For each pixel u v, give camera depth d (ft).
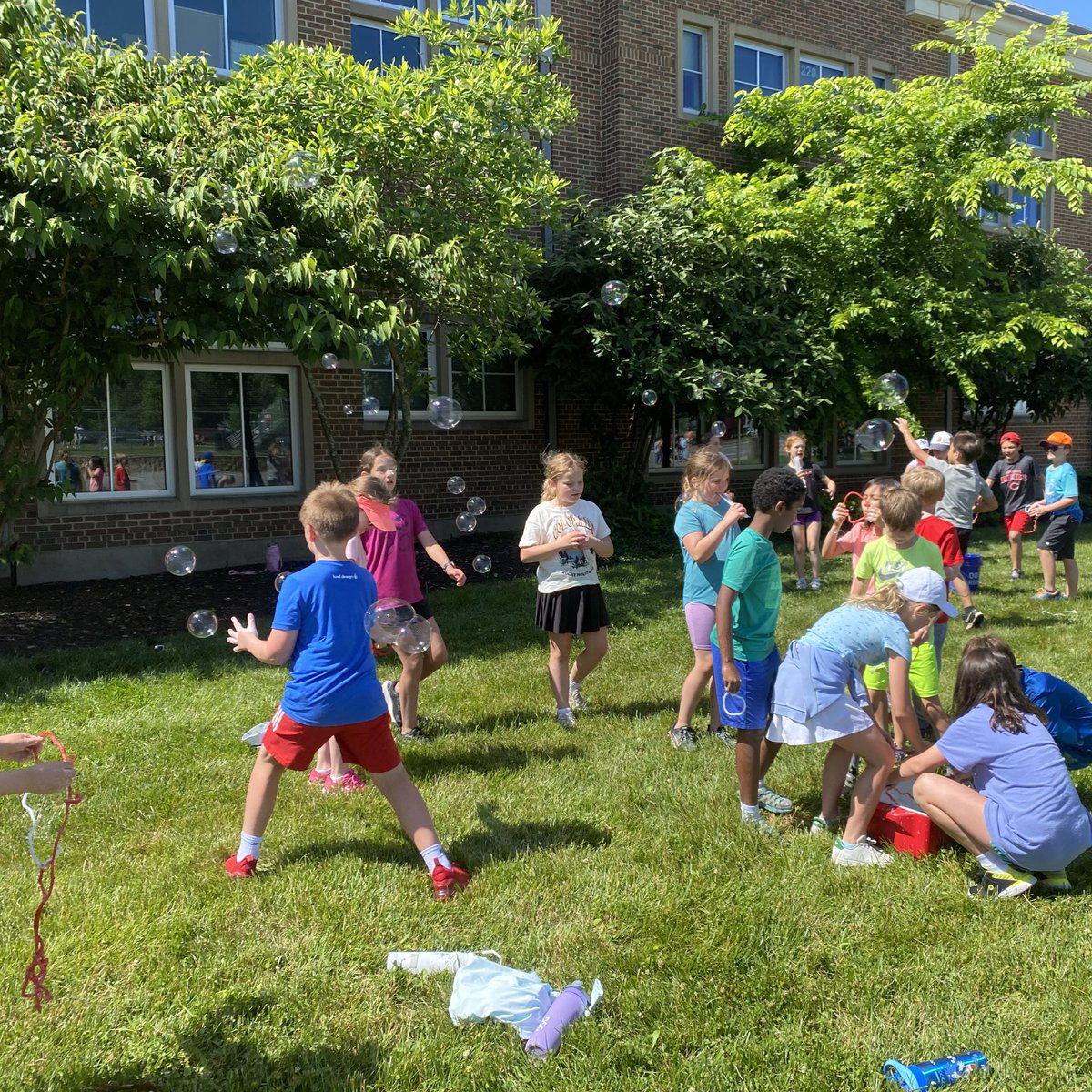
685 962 8.82
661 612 24.58
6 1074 7.38
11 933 9.36
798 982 8.59
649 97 41.91
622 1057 7.54
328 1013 8.21
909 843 11.18
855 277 37.40
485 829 11.78
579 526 15.78
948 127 36.11
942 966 8.79
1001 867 10.21
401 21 28.63
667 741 15.10
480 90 26.08
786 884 10.36
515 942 9.27
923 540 14.21
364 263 24.09
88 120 20.06
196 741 15.20
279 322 21.11
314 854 11.16
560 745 14.94
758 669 11.52
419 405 38.58
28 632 22.88
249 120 23.27
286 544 34.68
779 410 35.35
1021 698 10.38
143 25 31.37
